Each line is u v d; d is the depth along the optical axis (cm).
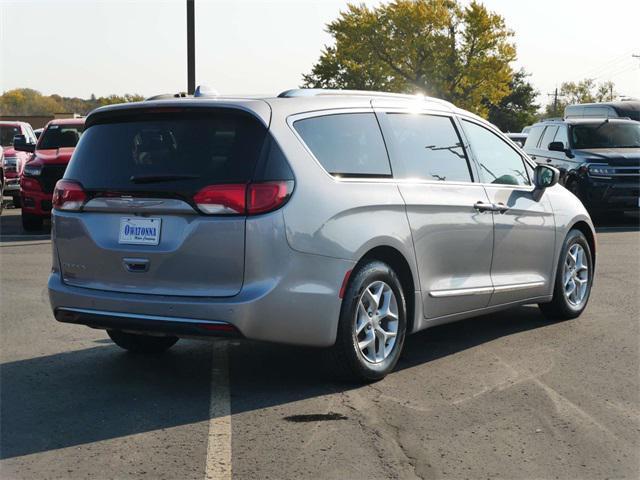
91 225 543
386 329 571
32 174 1531
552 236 732
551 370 588
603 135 1792
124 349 654
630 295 877
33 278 995
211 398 521
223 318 499
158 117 534
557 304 750
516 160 720
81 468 410
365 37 6506
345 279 531
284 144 516
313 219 516
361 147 566
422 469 407
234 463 414
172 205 513
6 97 12194
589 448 437
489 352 641
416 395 528
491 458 421
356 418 483
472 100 6612
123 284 533
